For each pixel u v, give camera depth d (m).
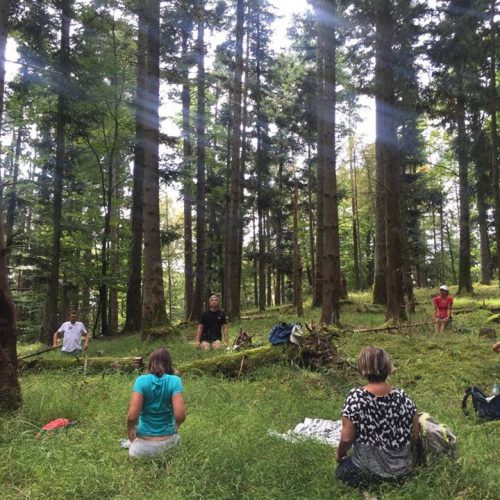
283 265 29.92
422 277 50.47
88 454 4.44
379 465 3.81
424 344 9.81
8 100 17.19
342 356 8.59
